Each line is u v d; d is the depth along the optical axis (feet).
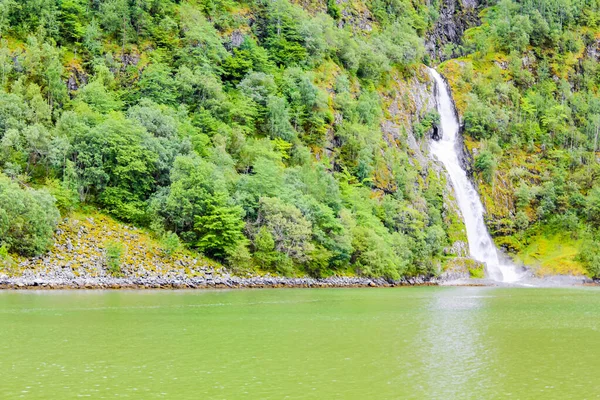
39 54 307.58
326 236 308.81
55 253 228.43
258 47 417.49
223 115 347.36
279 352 101.45
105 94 313.32
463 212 466.70
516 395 74.23
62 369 86.43
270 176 302.25
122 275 232.12
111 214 268.00
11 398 70.54
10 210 219.20
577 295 271.49
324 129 396.98
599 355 101.30
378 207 376.89
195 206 269.85
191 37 376.27
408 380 81.82
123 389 75.41
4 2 328.49
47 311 151.53
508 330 131.64
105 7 362.33
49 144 262.67
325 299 213.05
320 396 72.95
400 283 342.85
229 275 261.44
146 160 281.74
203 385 77.87
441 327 135.64
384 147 431.43
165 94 335.47
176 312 159.12
